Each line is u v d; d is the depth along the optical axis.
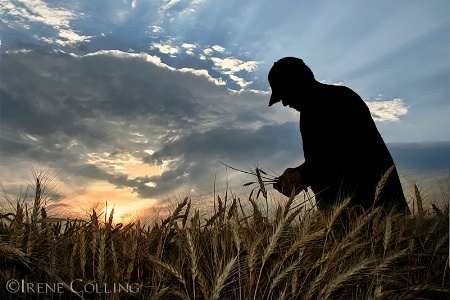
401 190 3.42
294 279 1.93
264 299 1.99
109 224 2.13
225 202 2.38
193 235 2.02
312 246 2.15
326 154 3.49
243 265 2.04
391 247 2.37
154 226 2.27
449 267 2.06
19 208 1.82
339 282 1.87
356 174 3.41
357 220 2.20
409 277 2.19
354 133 3.51
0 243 1.75
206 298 1.81
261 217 2.38
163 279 1.98
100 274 1.82
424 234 2.40
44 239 1.95
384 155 3.50
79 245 1.97
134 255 1.86
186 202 2.31
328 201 3.36
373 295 1.90
